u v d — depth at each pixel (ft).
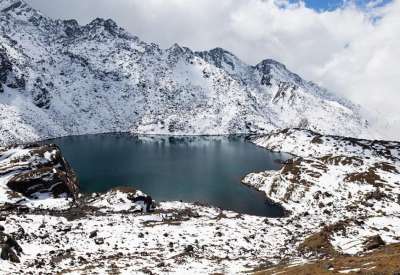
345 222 338.54
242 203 636.07
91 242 310.24
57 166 603.26
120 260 254.27
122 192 521.24
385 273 132.57
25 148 629.92
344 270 150.41
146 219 424.05
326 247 284.41
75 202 527.81
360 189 604.08
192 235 351.25
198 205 583.17
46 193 524.93
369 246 263.49
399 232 317.63
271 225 427.74
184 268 222.07
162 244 319.06
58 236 316.19
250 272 199.72
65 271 215.72
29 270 216.54
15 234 298.35
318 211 559.79
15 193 500.33
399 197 553.64
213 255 282.36
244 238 349.00
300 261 221.87
